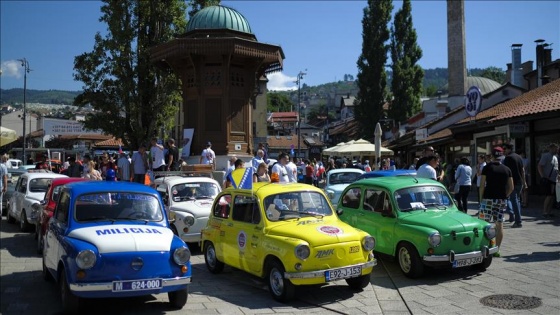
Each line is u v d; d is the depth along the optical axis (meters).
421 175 11.75
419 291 7.80
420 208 9.24
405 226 8.76
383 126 51.62
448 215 8.97
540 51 30.17
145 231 6.93
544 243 10.80
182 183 12.47
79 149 48.88
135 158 15.21
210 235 9.41
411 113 50.34
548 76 28.95
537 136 19.81
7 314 6.64
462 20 40.44
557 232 12.03
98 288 6.14
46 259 8.04
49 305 7.07
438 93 69.00
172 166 17.09
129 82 24.70
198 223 11.34
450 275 8.70
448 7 41.09
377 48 50.75
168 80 24.53
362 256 7.66
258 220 8.16
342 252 7.43
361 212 9.99
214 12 19.38
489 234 8.65
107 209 7.42
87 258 6.17
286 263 7.23
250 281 8.79
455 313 6.64
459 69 40.50
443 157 32.84
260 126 52.97
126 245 6.45
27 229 13.97
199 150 18.62
